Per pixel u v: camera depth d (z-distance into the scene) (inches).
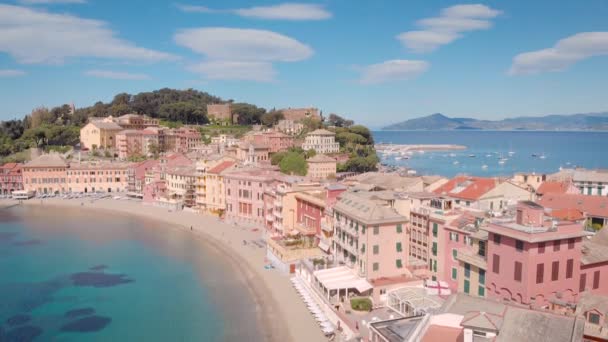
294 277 4099.4
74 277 4384.8
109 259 4953.3
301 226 4963.1
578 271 2679.6
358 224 3627.0
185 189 7637.8
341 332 3036.4
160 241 5693.9
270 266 4500.5
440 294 3100.4
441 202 3661.4
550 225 2667.3
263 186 6210.6
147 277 4352.9
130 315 3496.6
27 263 4840.1
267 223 5935.0
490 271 2787.9
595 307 2206.0
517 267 2586.1
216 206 7111.2
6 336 3174.2
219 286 4074.8
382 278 3543.3
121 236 5974.4
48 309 3634.4
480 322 1863.9
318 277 3548.2
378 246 3535.9
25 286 4153.5
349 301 3341.5
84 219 7057.1
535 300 2534.5
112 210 7652.6
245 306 3607.3
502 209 4055.1
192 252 5196.9
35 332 3233.3
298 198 5128.0
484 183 4638.3
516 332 1744.6
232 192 6761.8
